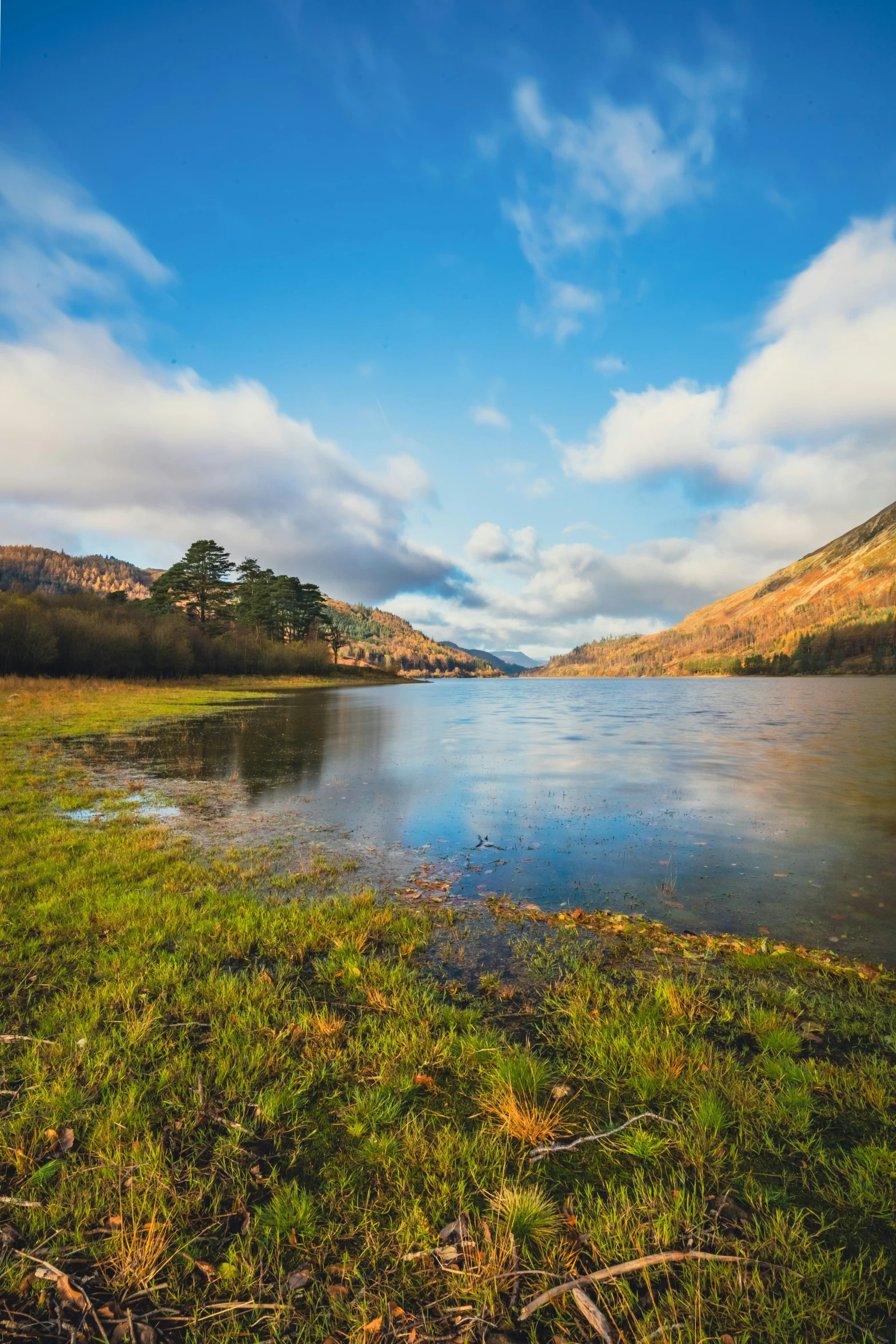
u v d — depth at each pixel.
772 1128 2.91
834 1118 2.97
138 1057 3.41
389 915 5.81
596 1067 3.42
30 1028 3.76
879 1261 2.19
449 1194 2.50
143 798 11.22
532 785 13.27
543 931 5.62
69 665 52.69
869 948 5.36
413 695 66.00
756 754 18.56
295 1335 1.98
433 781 13.71
